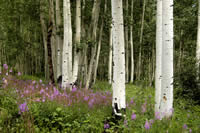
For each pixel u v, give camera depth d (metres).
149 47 21.98
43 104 4.38
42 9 11.47
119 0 3.97
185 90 6.90
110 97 6.18
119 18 4.01
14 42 18.17
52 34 9.83
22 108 3.42
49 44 9.84
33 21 17.05
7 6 16.66
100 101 5.46
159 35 4.75
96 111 4.68
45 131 3.38
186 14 14.05
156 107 4.67
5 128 3.14
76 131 3.51
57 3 8.84
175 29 17.97
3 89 5.16
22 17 17.88
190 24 15.52
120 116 4.05
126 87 12.45
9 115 3.66
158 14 4.80
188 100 6.50
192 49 16.91
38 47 23.31
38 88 5.92
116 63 4.07
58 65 9.09
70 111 4.31
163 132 3.06
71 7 11.36
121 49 4.05
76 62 8.83
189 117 4.41
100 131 3.54
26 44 20.31
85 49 9.38
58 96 5.05
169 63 3.85
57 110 3.97
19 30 19.89
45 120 3.65
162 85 3.93
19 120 3.50
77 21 8.88
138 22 21.44
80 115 4.18
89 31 9.52
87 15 11.30
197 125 3.65
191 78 6.92
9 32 18.23
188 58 7.98
